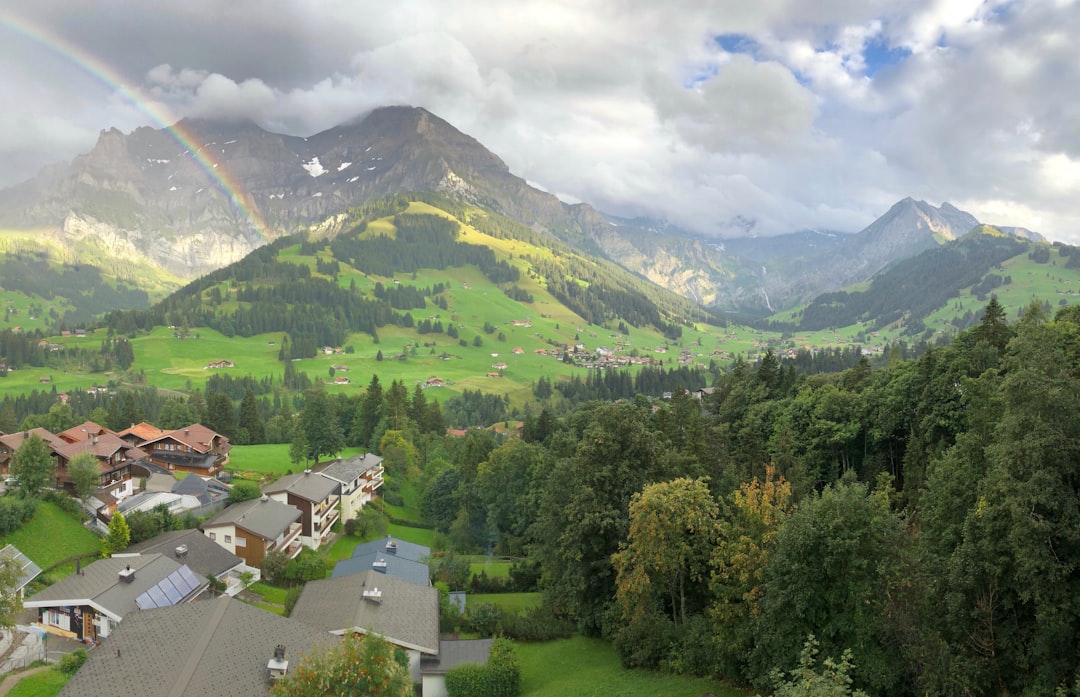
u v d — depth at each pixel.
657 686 41.28
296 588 56.94
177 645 35.31
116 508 72.94
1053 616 27.47
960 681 29.00
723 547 41.97
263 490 86.81
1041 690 27.53
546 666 49.12
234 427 140.62
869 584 31.34
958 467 43.28
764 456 82.50
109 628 45.81
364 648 27.91
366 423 143.88
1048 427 29.42
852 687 31.05
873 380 95.81
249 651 35.84
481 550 88.25
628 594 45.56
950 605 31.62
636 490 53.03
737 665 39.28
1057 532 28.09
